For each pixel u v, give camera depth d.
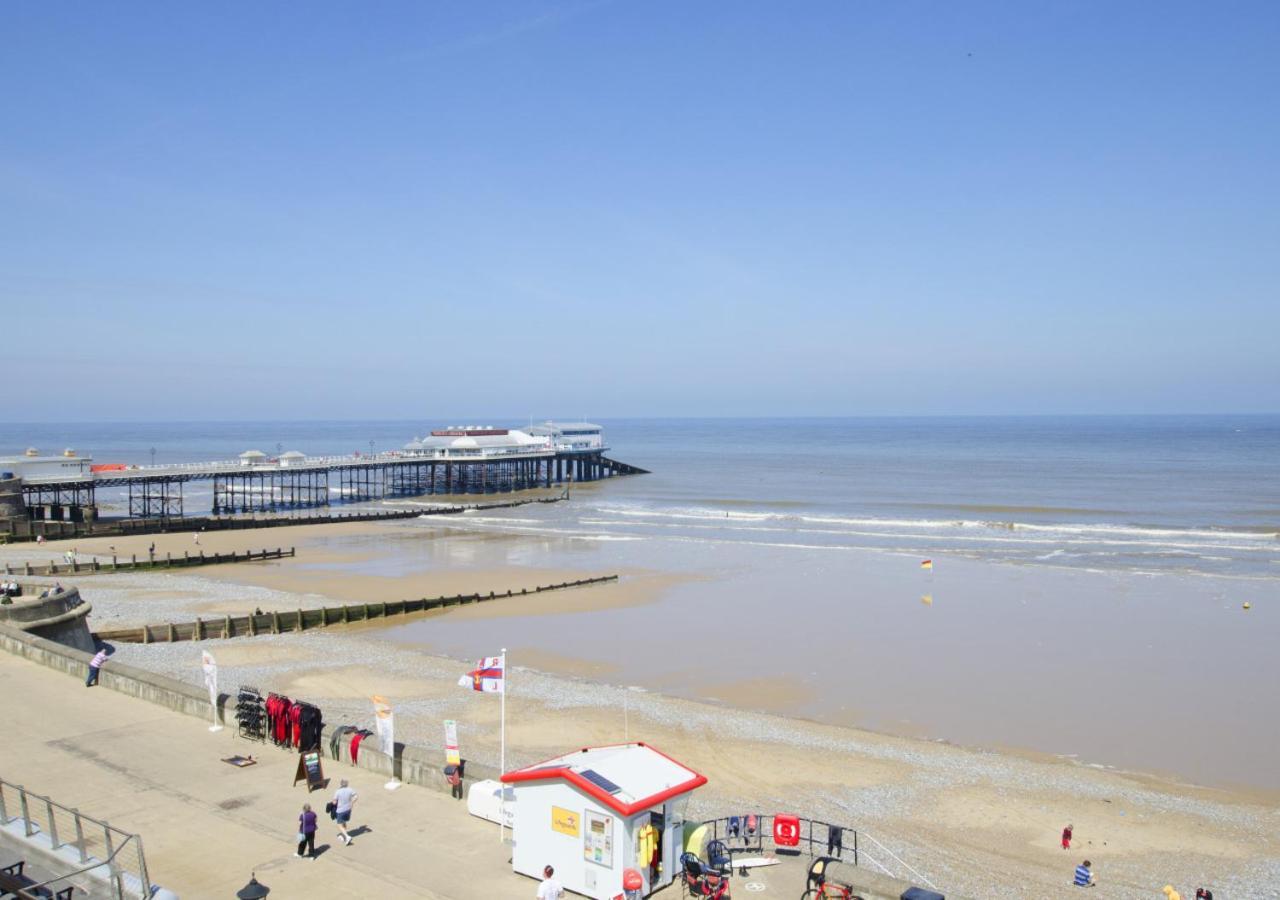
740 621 56.84
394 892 17.95
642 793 17.59
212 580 69.69
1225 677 44.84
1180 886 25.75
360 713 38.50
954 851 27.48
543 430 169.25
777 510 118.69
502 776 18.97
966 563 76.62
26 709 28.44
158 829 20.42
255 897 16.31
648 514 113.88
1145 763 34.72
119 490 153.62
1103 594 63.94
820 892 17.61
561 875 18.05
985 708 40.78
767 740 36.56
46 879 17.70
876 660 48.22
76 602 43.34
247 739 26.17
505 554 83.00
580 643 52.03
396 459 134.12
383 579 70.62
